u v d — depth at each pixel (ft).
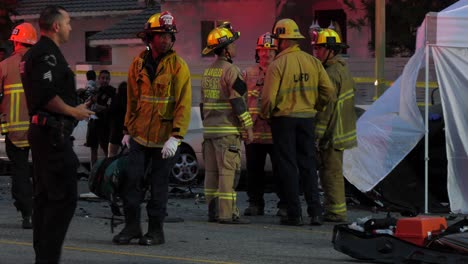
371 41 85.61
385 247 30.78
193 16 106.93
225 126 41.45
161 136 33.91
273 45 44.75
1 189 60.29
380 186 47.14
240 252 33.50
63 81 27.17
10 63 38.40
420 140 47.65
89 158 70.79
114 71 101.60
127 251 33.37
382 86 66.18
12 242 35.40
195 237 37.29
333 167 42.68
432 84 68.28
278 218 44.45
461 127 44.34
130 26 116.67
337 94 42.42
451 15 44.11
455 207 44.29
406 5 77.51
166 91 33.65
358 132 46.03
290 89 40.45
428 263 29.50
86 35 132.16
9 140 38.70
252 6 103.09
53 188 26.96
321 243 35.86
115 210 40.22
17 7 130.11
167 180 34.71
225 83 41.01
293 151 40.75
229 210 41.70
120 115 54.85
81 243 35.17
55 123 26.89
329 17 101.96
